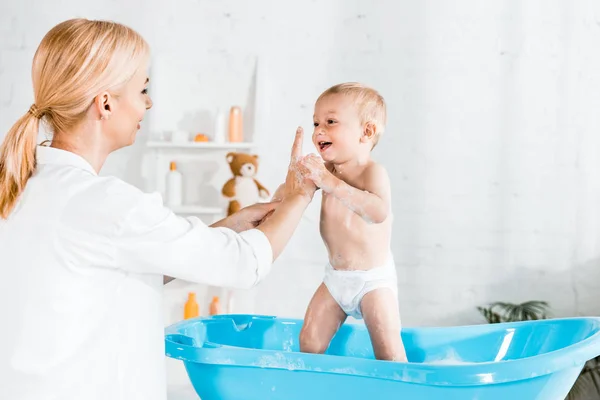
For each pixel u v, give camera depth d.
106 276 1.02
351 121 1.43
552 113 2.55
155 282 1.09
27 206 1.02
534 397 1.13
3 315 1.00
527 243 2.57
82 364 1.00
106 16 2.72
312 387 1.15
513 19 2.57
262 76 2.64
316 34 2.65
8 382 0.98
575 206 2.55
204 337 1.50
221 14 2.69
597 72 2.55
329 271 1.46
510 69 2.57
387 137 2.62
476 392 1.08
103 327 1.01
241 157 2.54
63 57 1.04
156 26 2.71
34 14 2.72
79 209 1.00
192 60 2.70
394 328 1.38
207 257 1.05
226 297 2.64
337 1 2.64
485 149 2.58
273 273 2.67
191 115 2.70
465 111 2.58
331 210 1.44
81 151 1.10
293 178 1.28
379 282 1.40
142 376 1.04
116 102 1.08
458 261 2.59
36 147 1.08
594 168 2.54
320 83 2.65
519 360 1.08
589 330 1.35
